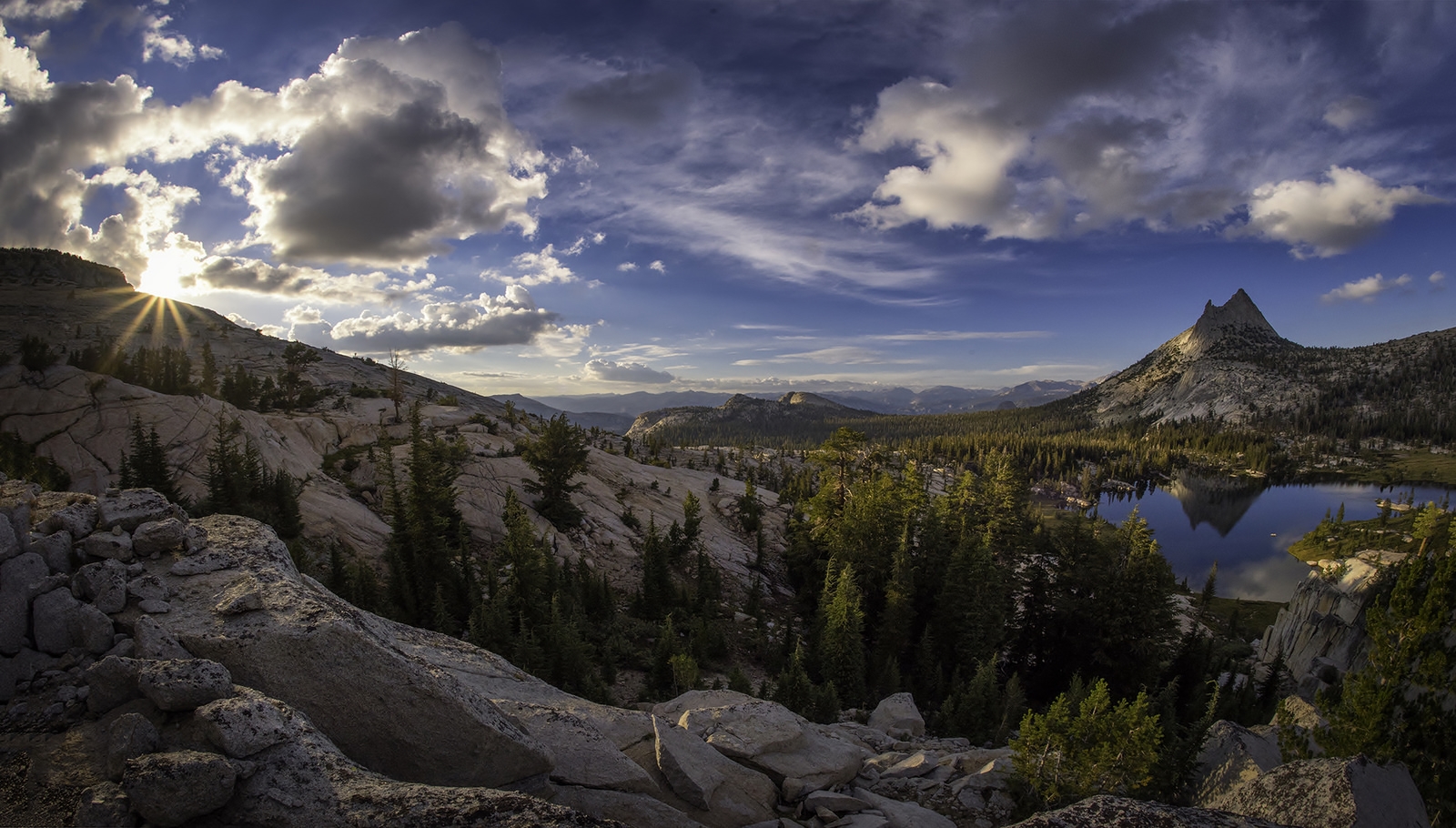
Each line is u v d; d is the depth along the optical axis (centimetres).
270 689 745
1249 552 13512
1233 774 1653
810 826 1254
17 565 759
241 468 4025
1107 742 1570
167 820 537
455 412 9725
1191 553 13512
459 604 3809
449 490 4038
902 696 2564
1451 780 1401
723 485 9831
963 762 1738
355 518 4822
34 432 4550
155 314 17075
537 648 2845
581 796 946
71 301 16688
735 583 6041
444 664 1195
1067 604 4703
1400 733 1468
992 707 3050
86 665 729
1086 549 4931
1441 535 6819
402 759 791
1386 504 16300
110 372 8138
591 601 4409
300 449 5972
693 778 1164
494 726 842
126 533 936
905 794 1570
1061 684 4722
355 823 572
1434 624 1454
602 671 3369
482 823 580
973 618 4341
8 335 12731
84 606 757
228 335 16812
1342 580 6091
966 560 4528
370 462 6125
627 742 1236
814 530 6212
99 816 535
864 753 1786
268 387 9531
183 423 4988
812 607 5778
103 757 610
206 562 918
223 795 563
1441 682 1451
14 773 597
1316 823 977
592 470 7912
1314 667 5553
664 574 4894
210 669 673
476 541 5197
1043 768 1570
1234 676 5247
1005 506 6144
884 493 5506
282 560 997
